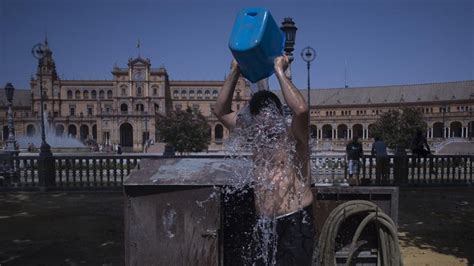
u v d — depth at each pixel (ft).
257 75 10.16
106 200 35.65
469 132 309.42
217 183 9.80
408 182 42.50
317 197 12.07
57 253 19.54
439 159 43.01
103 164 41.27
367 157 44.04
